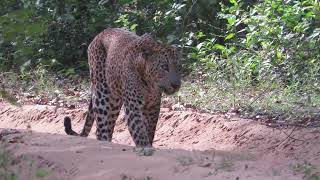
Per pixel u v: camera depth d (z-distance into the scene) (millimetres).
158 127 15039
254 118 14062
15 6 19062
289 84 16516
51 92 18453
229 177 8281
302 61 16469
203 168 8609
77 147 9719
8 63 20797
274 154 12164
